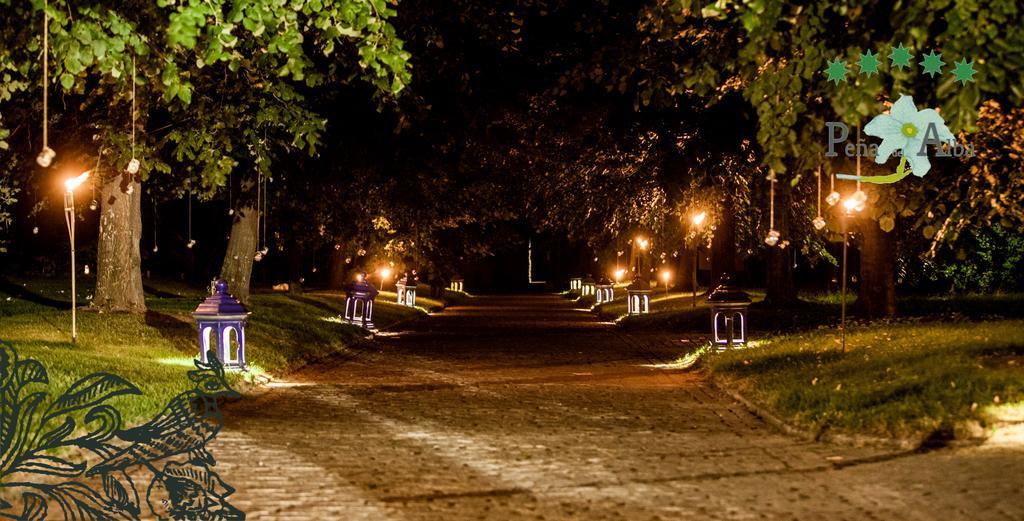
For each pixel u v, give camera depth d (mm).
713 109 33219
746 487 11836
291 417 17344
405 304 60531
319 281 77125
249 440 14953
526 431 16000
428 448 14422
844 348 22531
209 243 58156
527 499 11297
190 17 14555
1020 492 10922
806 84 15922
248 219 38281
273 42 15828
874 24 13758
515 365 27734
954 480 11641
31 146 29781
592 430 16125
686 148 35531
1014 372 16578
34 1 15109
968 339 21469
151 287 50719
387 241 56344
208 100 23141
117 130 23312
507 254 109875
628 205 42781
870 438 14234
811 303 43875
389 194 45719
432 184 45875
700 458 13664
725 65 17391
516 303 77000
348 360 29422
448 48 32531
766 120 14430
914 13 12453
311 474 12602
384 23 15828
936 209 21500
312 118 23391
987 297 39594
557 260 112688
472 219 53250
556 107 37438
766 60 15938
